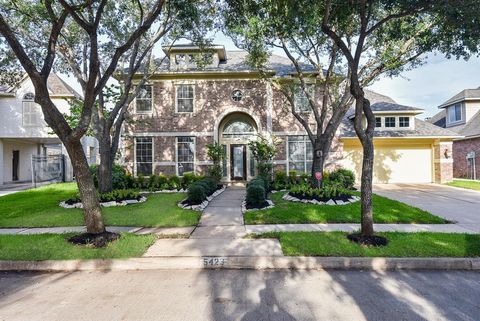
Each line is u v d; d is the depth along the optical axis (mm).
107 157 11906
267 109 17562
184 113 17641
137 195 11766
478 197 12773
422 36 8867
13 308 3967
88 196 6688
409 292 4398
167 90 17719
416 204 11047
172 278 4984
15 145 23375
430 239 6402
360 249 5812
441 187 16609
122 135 17531
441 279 4891
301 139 17734
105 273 5246
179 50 17328
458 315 3740
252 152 16844
